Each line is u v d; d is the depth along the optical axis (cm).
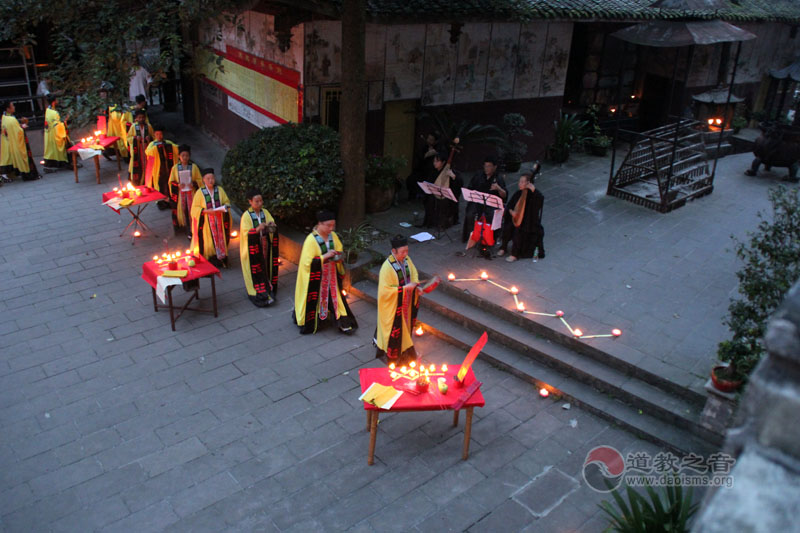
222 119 1675
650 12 1462
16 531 602
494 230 1037
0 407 771
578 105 1780
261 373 849
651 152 1334
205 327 953
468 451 712
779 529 98
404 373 716
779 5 1950
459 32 1266
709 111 1862
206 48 1109
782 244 647
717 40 1208
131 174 1462
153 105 2091
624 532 553
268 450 714
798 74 1789
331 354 896
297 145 1127
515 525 620
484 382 840
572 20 1350
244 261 1002
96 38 1036
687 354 814
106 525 611
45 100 1730
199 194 1081
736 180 1501
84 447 712
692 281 1001
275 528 612
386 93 1334
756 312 655
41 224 1285
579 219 1239
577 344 843
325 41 1240
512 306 919
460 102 1446
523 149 1503
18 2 997
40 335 919
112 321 960
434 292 992
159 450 710
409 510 636
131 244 1212
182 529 609
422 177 1297
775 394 99
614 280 1000
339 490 660
